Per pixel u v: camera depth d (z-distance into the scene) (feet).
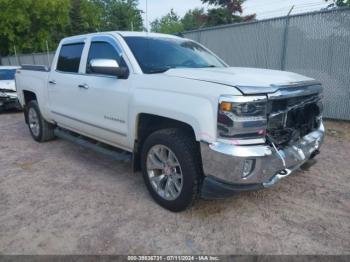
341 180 13.15
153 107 10.19
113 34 12.81
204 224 9.90
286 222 10.02
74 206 11.12
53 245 8.89
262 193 12.03
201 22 91.91
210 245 8.87
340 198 11.60
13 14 79.66
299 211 10.71
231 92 8.41
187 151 9.55
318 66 23.57
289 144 9.79
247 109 8.36
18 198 11.78
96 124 13.29
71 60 15.21
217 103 8.52
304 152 10.39
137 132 11.31
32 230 9.63
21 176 13.97
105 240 9.10
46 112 17.51
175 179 10.30
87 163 15.64
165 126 10.97
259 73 10.53
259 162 8.63
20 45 85.87
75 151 17.62
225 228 9.69
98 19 122.72
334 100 23.18
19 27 82.12
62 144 19.06
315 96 10.70
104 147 13.91
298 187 12.55
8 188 12.69
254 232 9.48
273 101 8.92
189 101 9.19
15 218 10.35
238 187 8.76
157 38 13.48
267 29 26.09
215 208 10.87
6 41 86.63
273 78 9.71
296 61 24.71
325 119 23.82
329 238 9.16
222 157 8.50
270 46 26.18
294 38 24.48
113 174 14.14
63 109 15.67
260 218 10.27
